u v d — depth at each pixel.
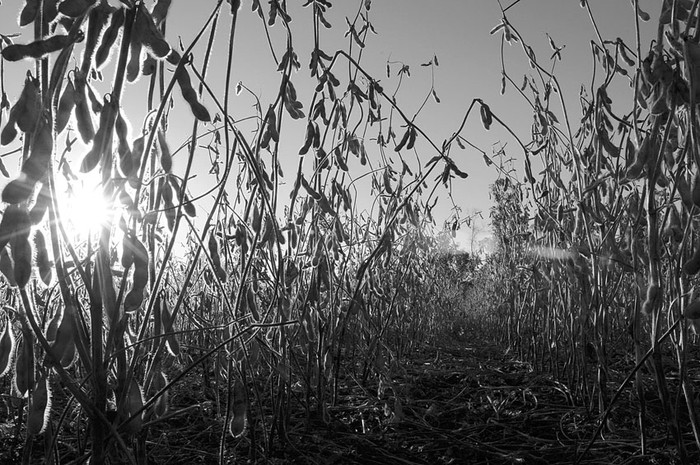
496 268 7.39
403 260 5.03
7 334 1.45
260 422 3.18
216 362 2.67
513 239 5.88
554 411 3.55
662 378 2.22
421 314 6.52
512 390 4.16
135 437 1.84
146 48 1.30
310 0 2.80
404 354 5.59
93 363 1.42
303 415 3.41
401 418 3.28
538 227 4.27
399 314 5.21
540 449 3.01
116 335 1.56
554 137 3.84
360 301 3.60
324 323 3.43
